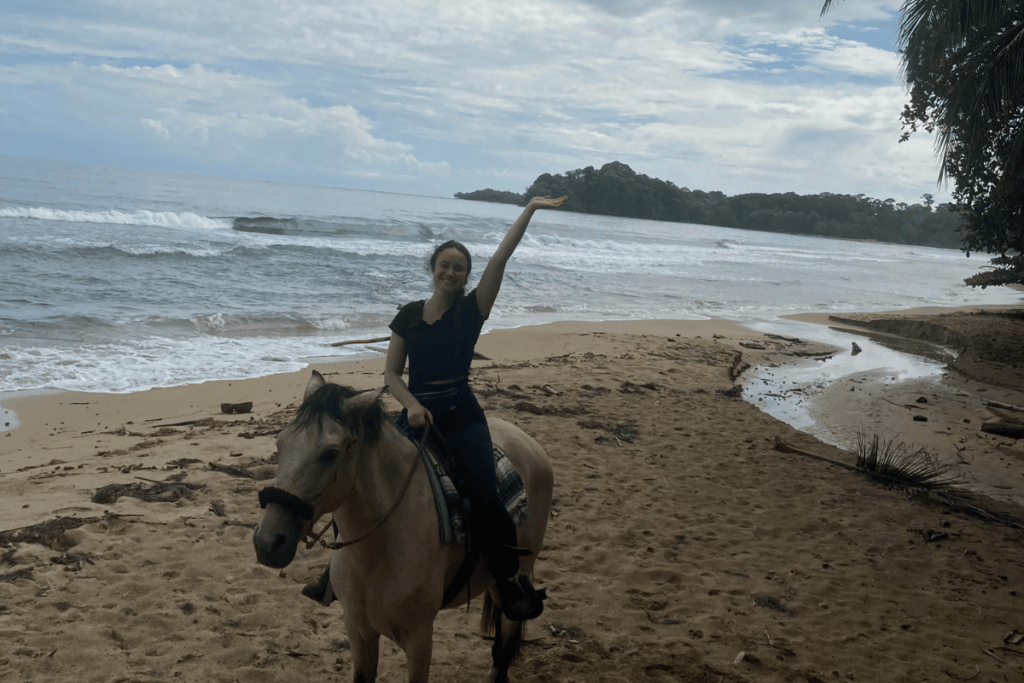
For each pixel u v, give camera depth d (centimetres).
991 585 600
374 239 3969
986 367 1722
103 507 618
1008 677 456
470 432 331
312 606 496
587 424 1026
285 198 7725
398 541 298
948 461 998
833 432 1129
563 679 430
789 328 2397
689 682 434
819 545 668
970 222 1769
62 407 1022
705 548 645
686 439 1002
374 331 1783
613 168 17938
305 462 255
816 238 16488
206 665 414
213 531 591
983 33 1273
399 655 450
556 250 4625
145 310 1738
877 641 498
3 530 560
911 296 4084
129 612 465
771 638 493
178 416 1004
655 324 2223
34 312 1585
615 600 539
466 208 10988
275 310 1889
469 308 321
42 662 403
